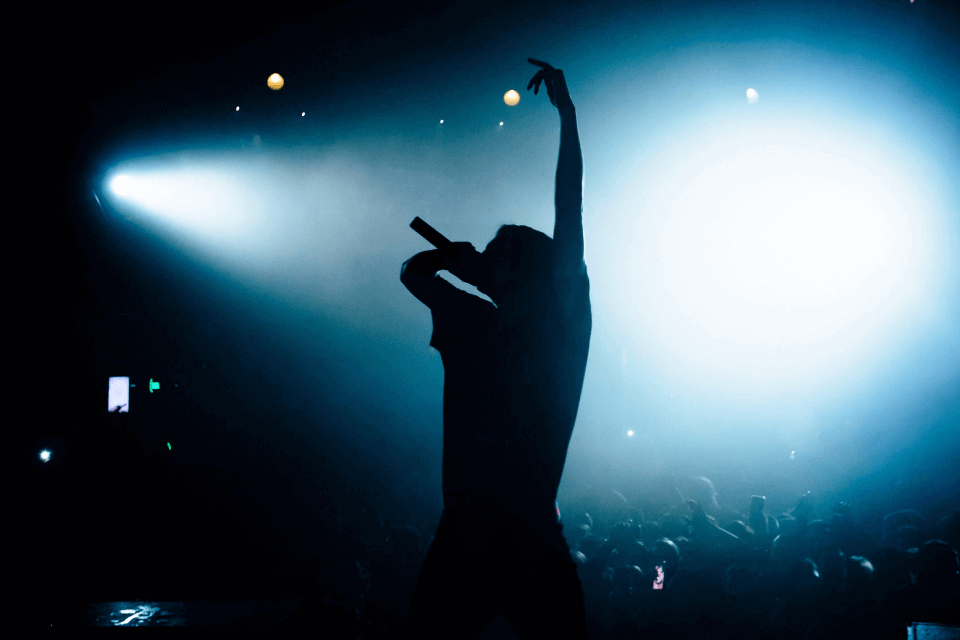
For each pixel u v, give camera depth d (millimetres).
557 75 2486
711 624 5730
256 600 3225
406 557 6785
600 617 5867
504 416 2150
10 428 14992
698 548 6070
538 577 2029
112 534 12367
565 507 8859
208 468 15547
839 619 5410
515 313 2242
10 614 3006
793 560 5832
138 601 3318
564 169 2357
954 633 3344
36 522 12836
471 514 2068
